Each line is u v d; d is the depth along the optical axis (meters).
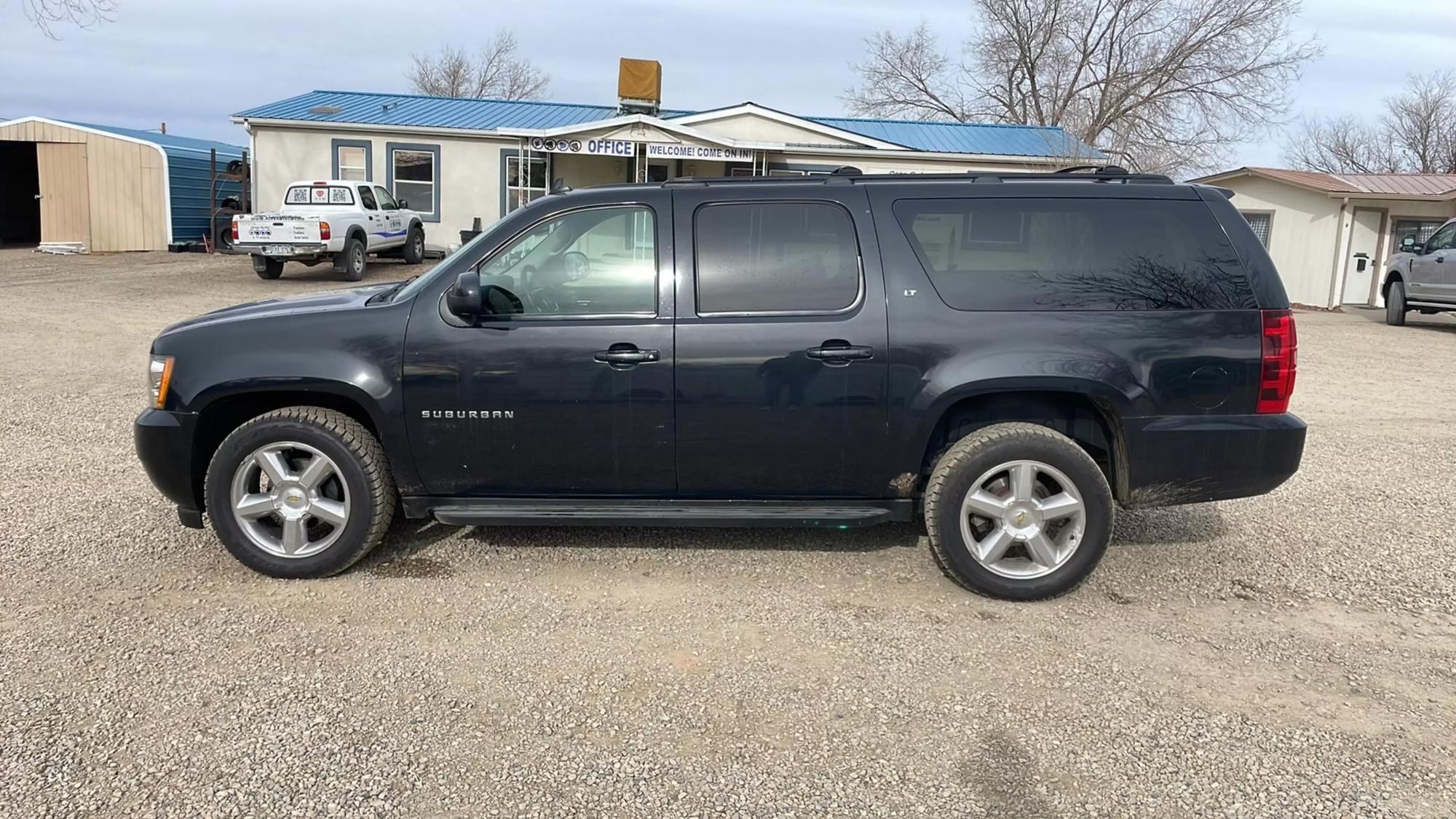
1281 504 5.88
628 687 3.50
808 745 3.15
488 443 4.31
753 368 4.21
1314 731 3.27
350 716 3.27
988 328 4.18
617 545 4.95
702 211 4.31
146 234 25.39
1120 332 4.16
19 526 5.08
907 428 4.23
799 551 4.89
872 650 3.82
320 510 4.37
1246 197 23.28
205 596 4.23
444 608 4.16
